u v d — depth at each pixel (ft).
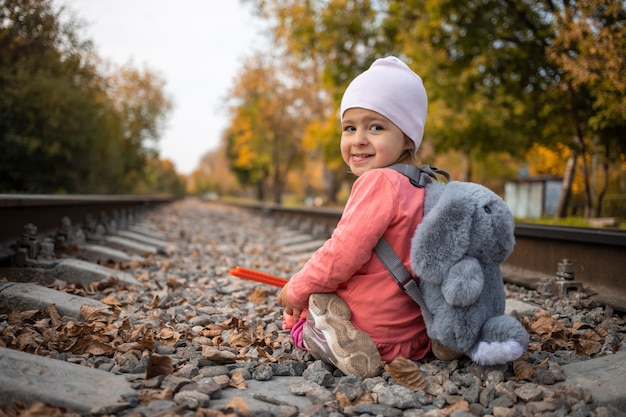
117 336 8.75
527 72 37.06
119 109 81.97
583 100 31.45
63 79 43.16
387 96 7.16
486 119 37.19
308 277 7.29
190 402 5.92
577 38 25.80
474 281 6.34
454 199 6.54
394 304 7.15
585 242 12.42
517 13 34.68
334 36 46.01
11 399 5.63
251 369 7.49
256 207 73.82
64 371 6.41
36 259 13.14
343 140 7.66
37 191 41.68
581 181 54.08
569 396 6.28
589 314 10.50
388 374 6.94
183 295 13.46
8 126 38.50
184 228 37.83
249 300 13.32
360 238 6.88
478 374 6.97
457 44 38.58
